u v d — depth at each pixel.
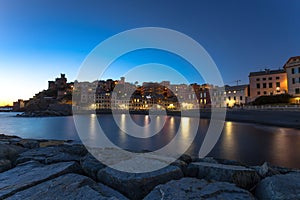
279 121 29.34
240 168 3.88
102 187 3.36
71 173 3.78
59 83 173.88
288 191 2.81
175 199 2.67
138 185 3.27
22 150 6.36
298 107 35.59
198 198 2.69
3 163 4.59
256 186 3.51
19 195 2.89
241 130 23.44
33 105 133.12
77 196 2.82
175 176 3.72
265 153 11.52
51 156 5.41
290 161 9.77
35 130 31.38
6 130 32.22
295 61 50.22
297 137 17.53
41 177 3.55
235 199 2.69
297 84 49.22
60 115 91.56
